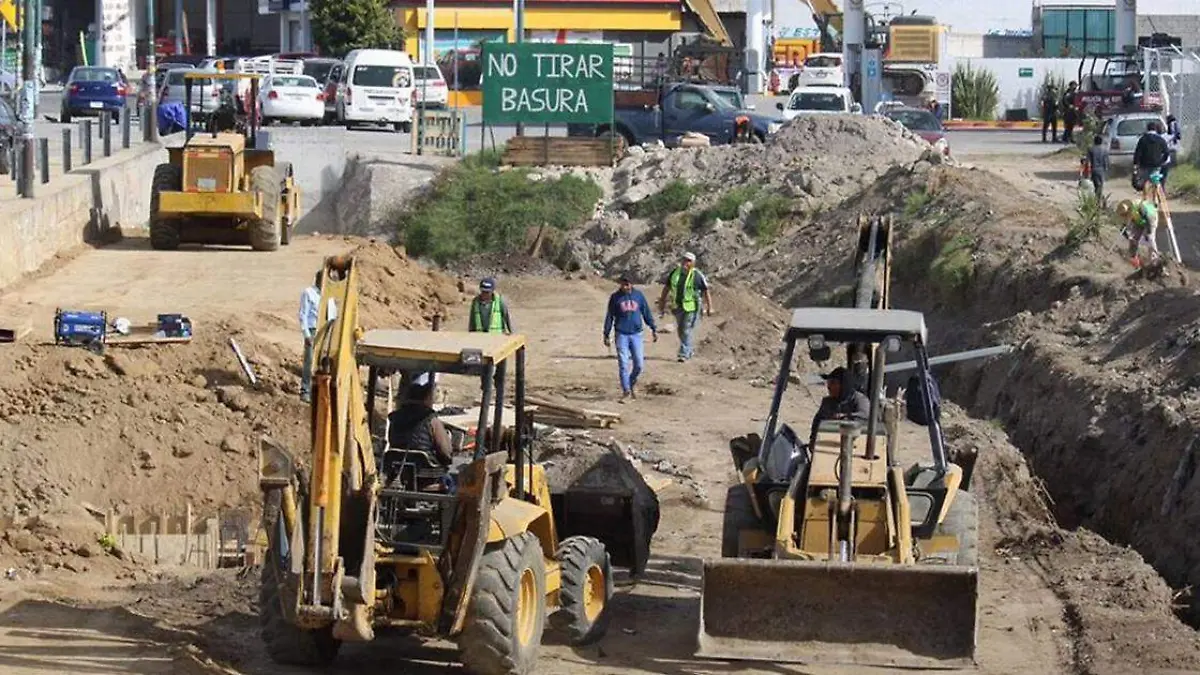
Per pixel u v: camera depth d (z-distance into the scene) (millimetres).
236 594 21797
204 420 29625
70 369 30328
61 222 47906
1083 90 90438
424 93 71812
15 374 29797
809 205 58688
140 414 29219
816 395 37906
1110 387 33844
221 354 32312
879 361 19797
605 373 39594
